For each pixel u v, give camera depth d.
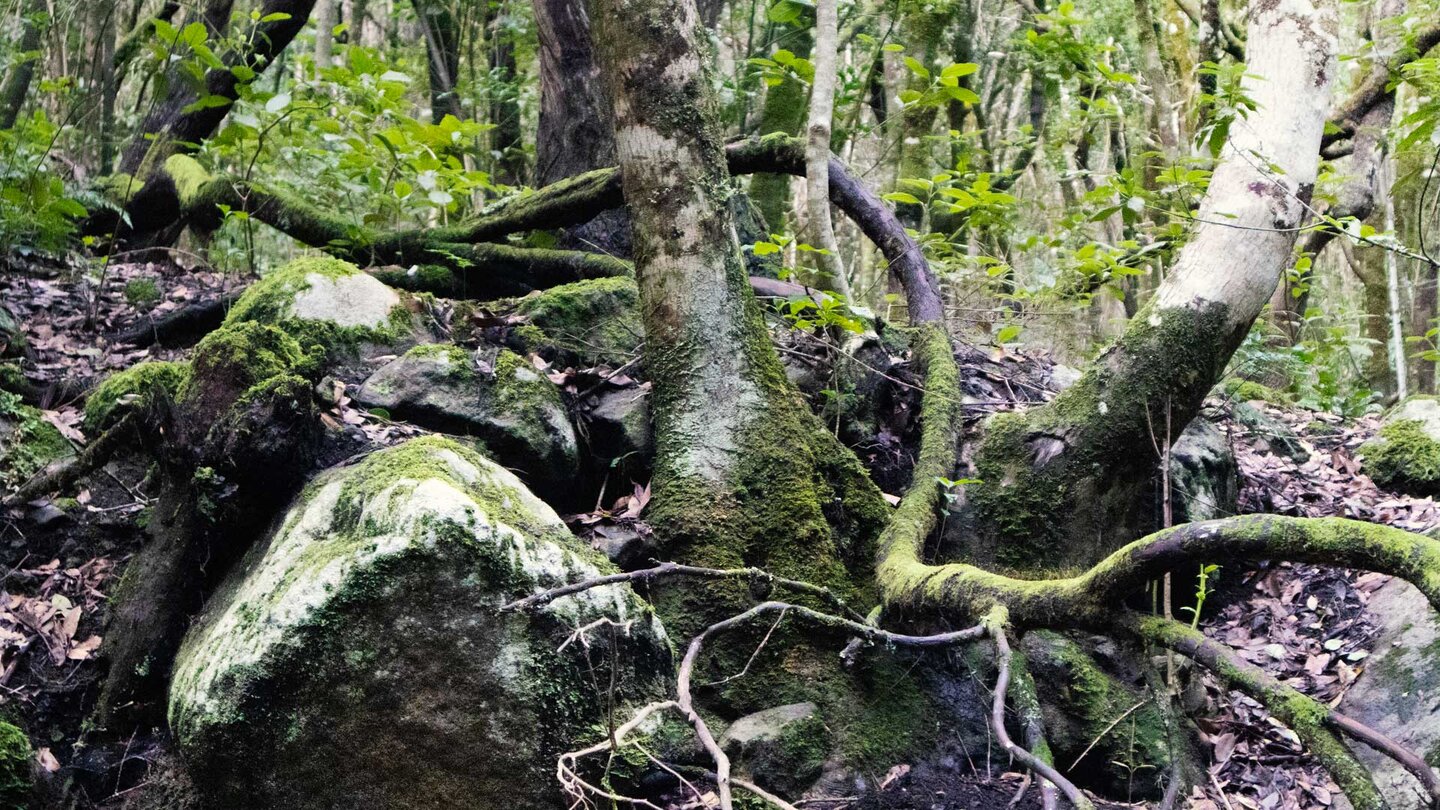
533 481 3.99
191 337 5.12
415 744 3.02
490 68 11.19
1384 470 5.47
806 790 3.40
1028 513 4.16
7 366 4.28
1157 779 3.62
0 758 2.99
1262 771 3.67
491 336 4.48
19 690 3.33
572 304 4.67
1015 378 5.14
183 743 3.01
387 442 3.80
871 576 3.96
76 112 8.12
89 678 3.41
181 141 6.95
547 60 5.96
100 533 3.77
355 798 3.02
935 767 3.62
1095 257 5.37
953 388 4.48
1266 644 4.26
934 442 4.26
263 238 9.38
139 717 3.37
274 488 3.55
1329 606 4.37
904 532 3.89
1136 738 3.68
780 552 3.80
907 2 8.38
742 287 4.07
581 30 5.84
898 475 4.43
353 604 2.98
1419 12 6.03
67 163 6.81
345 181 5.93
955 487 4.25
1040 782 2.70
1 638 3.41
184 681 3.12
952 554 4.16
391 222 6.77
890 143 8.90
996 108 13.13
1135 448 4.10
